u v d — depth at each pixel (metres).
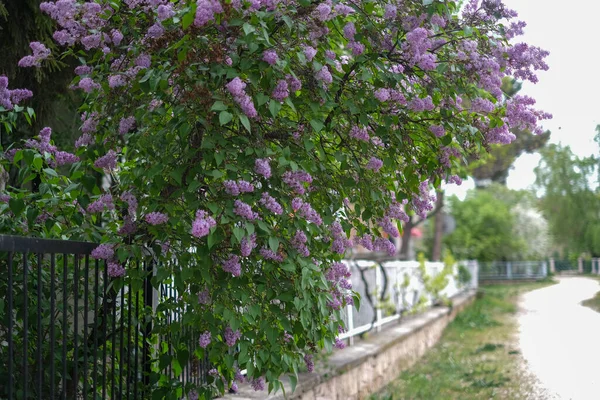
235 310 3.74
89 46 3.75
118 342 4.29
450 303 18.50
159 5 3.53
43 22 5.35
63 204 4.00
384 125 3.96
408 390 9.03
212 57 3.41
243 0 3.34
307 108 3.85
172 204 3.52
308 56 3.46
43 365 3.88
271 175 3.66
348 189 4.12
